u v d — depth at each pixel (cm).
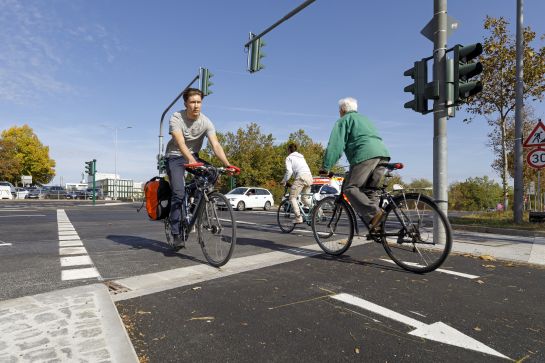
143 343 210
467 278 354
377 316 254
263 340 215
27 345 196
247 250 525
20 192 4250
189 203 450
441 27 539
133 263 432
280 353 200
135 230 822
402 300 287
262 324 238
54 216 1297
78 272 388
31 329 216
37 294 283
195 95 433
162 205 472
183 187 450
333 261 429
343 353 201
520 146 980
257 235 721
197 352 200
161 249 534
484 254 476
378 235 415
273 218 1283
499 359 197
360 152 413
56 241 631
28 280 356
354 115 430
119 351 191
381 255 467
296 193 740
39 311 245
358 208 417
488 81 1398
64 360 180
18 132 5641
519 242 608
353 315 255
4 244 595
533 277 360
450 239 357
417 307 272
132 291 305
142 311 259
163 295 294
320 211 491
